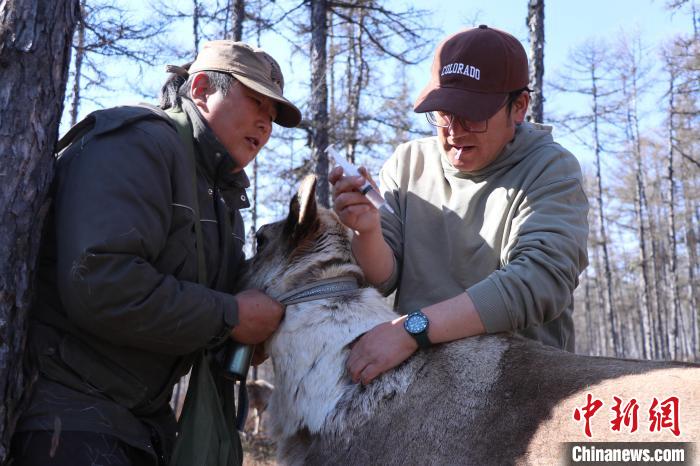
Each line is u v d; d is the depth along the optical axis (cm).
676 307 2530
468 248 312
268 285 294
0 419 236
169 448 281
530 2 970
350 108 1170
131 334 246
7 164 245
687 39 1870
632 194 3569
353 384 265
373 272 309
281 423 281
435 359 263
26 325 248
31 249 249
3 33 248
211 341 262
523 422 236
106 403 253
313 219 288
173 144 268
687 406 211
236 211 315
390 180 353
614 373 234
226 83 284
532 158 306
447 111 289
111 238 236
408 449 248
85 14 825
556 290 274
